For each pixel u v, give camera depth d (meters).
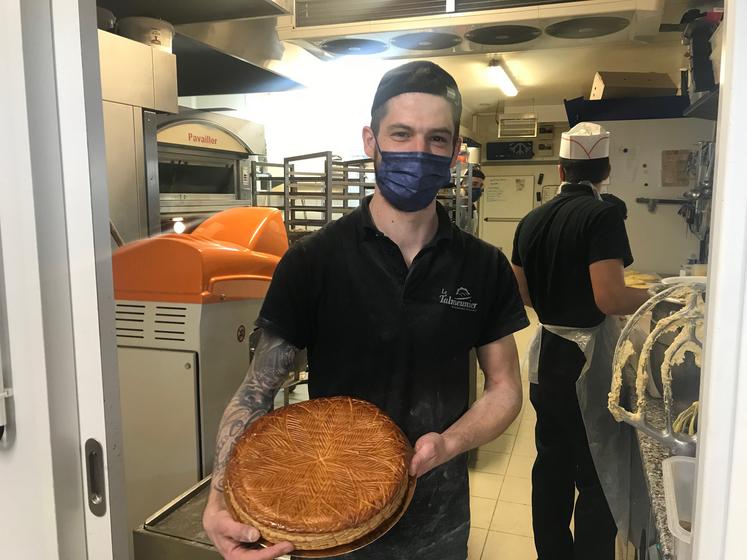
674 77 5.04
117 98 1.89
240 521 0.71
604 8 2.18
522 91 6.27
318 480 0.75
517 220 8.17
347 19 2.46
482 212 8.26
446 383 1.02
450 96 0.94
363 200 1.05
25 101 0.67
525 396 3.95
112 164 1.88
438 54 2.84
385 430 0.84
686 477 0.92
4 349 0.73
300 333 1.01
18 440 0.74
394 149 0.94
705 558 0.50
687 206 2.44
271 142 4.09
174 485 1.48
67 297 0.73
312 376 1.04
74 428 0.75
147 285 1.45
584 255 1.81
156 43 2.11
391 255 0.98
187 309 1.42
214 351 1.47
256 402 0.95
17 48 0.67
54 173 0.70
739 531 0.49
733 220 0.46
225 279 1.48
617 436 1.81
